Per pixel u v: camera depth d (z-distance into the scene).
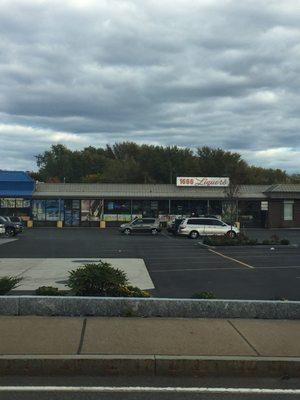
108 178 102.12
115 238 40.16
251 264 20.53
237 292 13.38
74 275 10.25
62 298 9.19
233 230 41.50
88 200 60.00
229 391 6.11
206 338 7.80
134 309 9.19
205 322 8.81
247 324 8.71
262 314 9.15
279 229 58.06
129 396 5.89
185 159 99.31
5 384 6.29
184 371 6.73
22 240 36.28
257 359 6.79
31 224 59.28
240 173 91.75
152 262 21.25
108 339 7.67
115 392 6.02
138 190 60.84
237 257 23.73
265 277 16.50
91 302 9.19
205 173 96.94
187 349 7.20
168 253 25.88
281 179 105.88
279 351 7.18
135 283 14.95
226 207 57.53
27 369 6.66
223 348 7.29
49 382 6.38
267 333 8.15
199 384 6.37
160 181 99.88
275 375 6.74
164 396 5.90
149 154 101.25
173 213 60.44
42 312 9.17
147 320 8.91
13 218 48.19
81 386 6.23
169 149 100.81
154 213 60.41
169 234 48.06
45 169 125.44
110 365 6.69
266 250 28.03
